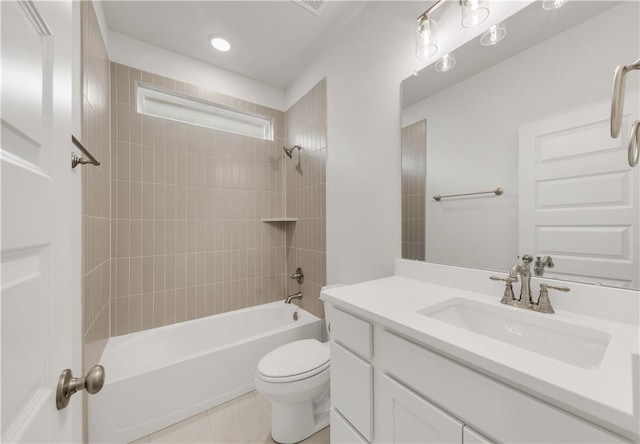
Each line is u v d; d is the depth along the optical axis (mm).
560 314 808
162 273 2014
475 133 1097
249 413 1549
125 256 1877
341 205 1855
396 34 1431
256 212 2463
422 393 683
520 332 828
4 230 303
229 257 2314
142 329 1929
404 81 1392
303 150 2322
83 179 1148
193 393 1530
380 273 1542
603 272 782
